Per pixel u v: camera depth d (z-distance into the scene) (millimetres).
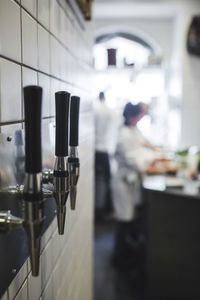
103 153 3609
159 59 3607
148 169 2639
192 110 3434
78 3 1038
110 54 3633
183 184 2162
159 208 2113
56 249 801
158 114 3840
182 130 3461
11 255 488
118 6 3340
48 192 550
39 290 659
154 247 2156
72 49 993
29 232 417
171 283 2154
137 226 2867
